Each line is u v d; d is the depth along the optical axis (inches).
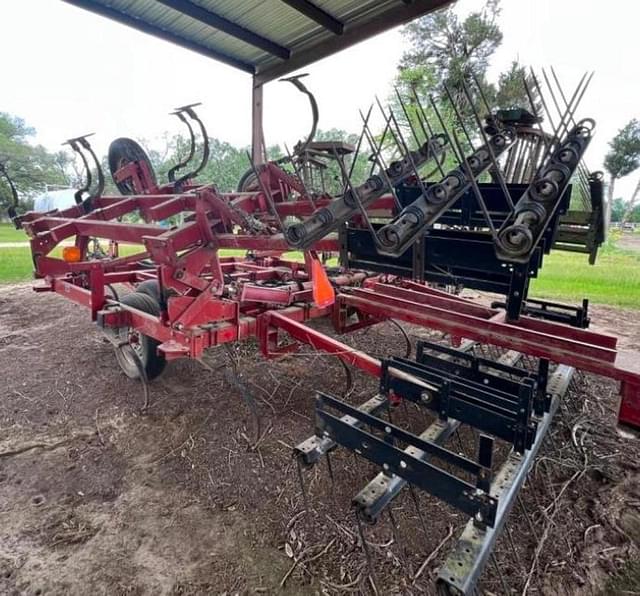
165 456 109.9
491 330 93.8
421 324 107.1
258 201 145.9
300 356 174.1
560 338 83.7
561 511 90.4
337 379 154.4
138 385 148.9
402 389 80.6
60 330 209.3
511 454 78.7
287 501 93.4
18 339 196.9
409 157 74.5
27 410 132.5
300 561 78.5
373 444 66.9
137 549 81.6
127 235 132.8
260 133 277.7
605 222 126.7
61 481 100.7
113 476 102.4
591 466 104.9
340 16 204.1
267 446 113.2
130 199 163.2
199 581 74.9
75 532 85.5
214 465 105.7
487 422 69.3
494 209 107.7
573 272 401.4
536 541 82.6
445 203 65.2
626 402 73.9
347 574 75.7
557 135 75.8
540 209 55.0
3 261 423.8
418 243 77.6
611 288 319.6
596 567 77.4
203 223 113.7
